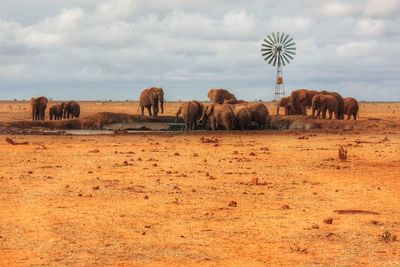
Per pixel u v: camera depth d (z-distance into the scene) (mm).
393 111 116062
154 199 20609
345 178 25969
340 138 46219
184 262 13383
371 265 13180
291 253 14117
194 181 24656
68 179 24828
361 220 17562
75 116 80375
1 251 14055
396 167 29562
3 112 103312
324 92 68812
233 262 13406
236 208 19297
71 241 14969
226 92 69750
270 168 28938
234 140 44750
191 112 57750
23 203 19672
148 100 69750
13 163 29828
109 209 18875
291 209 19188
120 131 53656
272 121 61344
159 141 43562
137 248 14430
